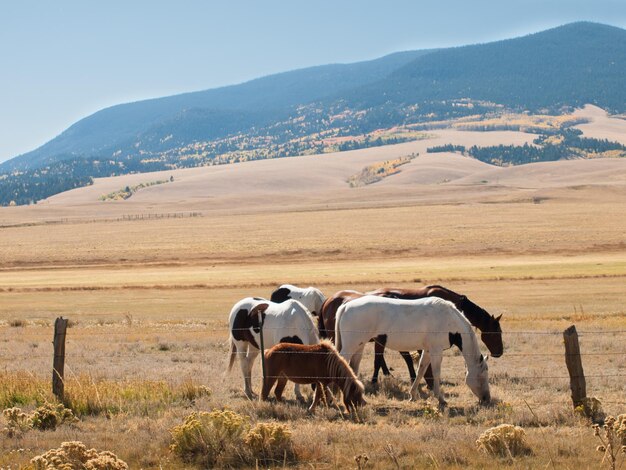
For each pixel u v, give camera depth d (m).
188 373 18.27
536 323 30.03
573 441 10.86
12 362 20.78
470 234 100.94
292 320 15.38
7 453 10.70
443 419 13.03
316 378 13.52
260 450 10.53
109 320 35.69
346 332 15.24
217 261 81.81
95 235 126.44
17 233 138.25
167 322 34.31
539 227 108.88
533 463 9.93
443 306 14.92
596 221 116.75
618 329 27.12
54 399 13.69
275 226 132.75
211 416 10.94
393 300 15.24
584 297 41.53
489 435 10.56
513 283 50.09
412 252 84.00
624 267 59.78
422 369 15.21
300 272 64.19
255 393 15.76
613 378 16.92
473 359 14.82
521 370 18.31
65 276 67.31
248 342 15.93
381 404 14.77
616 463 9.66
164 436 11.41
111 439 11.49
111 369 19.09
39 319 36.72
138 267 77.69
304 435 11.30
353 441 11.12
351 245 91.94
